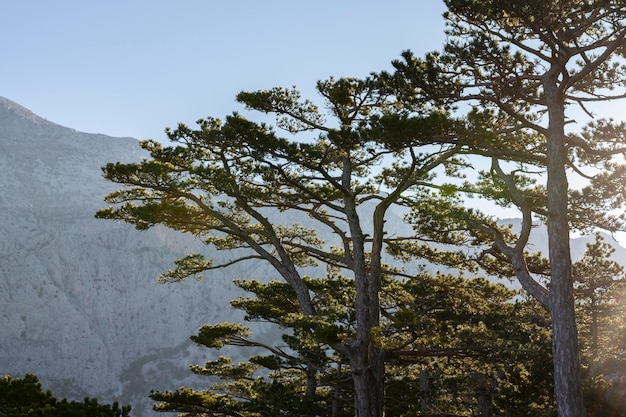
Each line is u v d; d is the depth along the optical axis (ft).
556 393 51.78
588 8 50.93
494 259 75.51
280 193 72.64
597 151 59.21
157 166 67.26
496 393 88.43
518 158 63.16
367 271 79.00
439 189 64.95
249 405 77.77
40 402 32.76
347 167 74.59
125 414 32.96
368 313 66.69
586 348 96.12
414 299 77.97
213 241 83.61
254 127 65.98
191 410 82.17
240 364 91.81
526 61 60.23
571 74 60.90
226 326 83.71
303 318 63.36
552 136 56.24
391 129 54.03
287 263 73.87
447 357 71.72
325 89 74.28
